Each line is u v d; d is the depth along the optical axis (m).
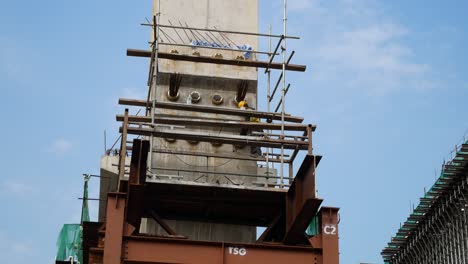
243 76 34.91
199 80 34.75
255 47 35.78
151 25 33.00
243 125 29.86
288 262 25.61
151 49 34.00
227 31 33.16
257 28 36.12
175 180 28.30
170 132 28.34
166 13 35.69
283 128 29.80
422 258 51.59
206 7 36.06
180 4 35.94
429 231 50.41
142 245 25.16
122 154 28.00
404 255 54.66
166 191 28.86
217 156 29.77
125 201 25.44
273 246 25.72
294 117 32.34
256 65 33.44
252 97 34.88
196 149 33.12
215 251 25.41
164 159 32.75
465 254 45.09
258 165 34.41
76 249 49.06
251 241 32.91
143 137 32.09
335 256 25.52
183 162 32.81
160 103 31.53
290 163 30.69
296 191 27.31
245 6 36.44
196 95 34.41
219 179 32.69
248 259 25.45
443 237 48.44
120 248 24.78
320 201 25.88
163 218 31.14
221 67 34.97
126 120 28.58
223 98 34.75
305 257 25.75
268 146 29.19
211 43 35.56
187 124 30.95
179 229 32.66
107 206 25.23
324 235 25.78
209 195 29.17
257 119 33.41
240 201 29.69
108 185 36.47
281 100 31.80
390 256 56.47
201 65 34.84
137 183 25.95
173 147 33.00
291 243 28.30
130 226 25.28
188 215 31.33
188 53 35.22
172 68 34.50
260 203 29.81
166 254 25.12
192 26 35.66
